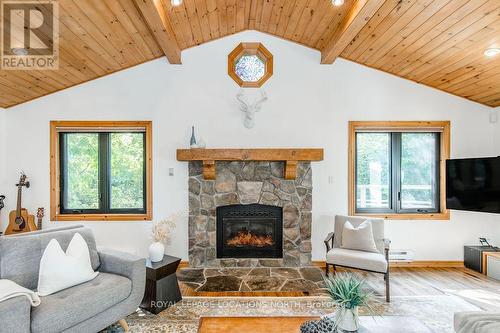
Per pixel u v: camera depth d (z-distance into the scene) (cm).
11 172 396
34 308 181
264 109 404
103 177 410
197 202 396
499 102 388
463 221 402
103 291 214
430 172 416
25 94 375
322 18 318
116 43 325
